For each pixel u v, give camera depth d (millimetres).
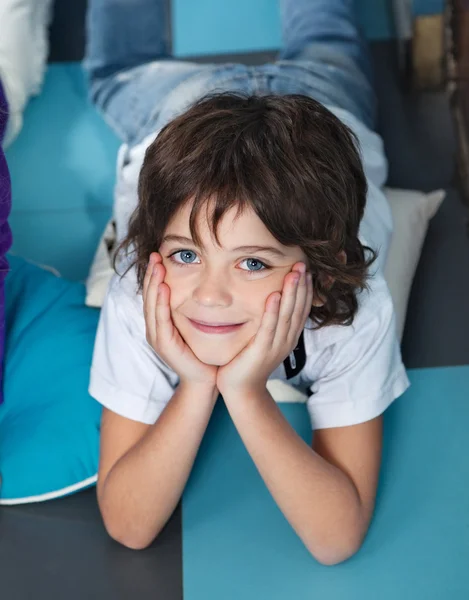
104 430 1321
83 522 1414
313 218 1065
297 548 1356
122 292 1279
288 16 2092
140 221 1161
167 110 1838
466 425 1526
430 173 2012
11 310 1583
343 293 1204
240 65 1873
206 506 1426
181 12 2385
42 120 2123
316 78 1865
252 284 1081
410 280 1707
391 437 1508
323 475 1214
